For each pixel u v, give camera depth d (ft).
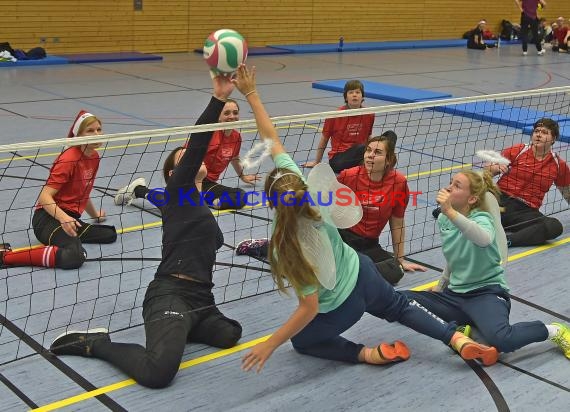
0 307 13.58
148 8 52.08
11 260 15.40
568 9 81.05
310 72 48.03
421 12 68.39
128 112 33.14
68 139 12.05
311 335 11.98
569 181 18.93
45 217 16.56
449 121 33.30
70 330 12.80
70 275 15.20
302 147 27.78
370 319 14.06
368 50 62.13
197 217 12.73
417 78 47.34
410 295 13.21
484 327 12.45
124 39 51.65
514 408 11.05
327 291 11.42
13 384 11.11
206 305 12.66
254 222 19.06
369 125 23.56
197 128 12.25
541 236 18.26
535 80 48.70
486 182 13.10
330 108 35.70
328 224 11.24
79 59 47.62
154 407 10.71
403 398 11.23
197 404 10.85
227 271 15.87
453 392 11.46
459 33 71.97
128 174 22.30
